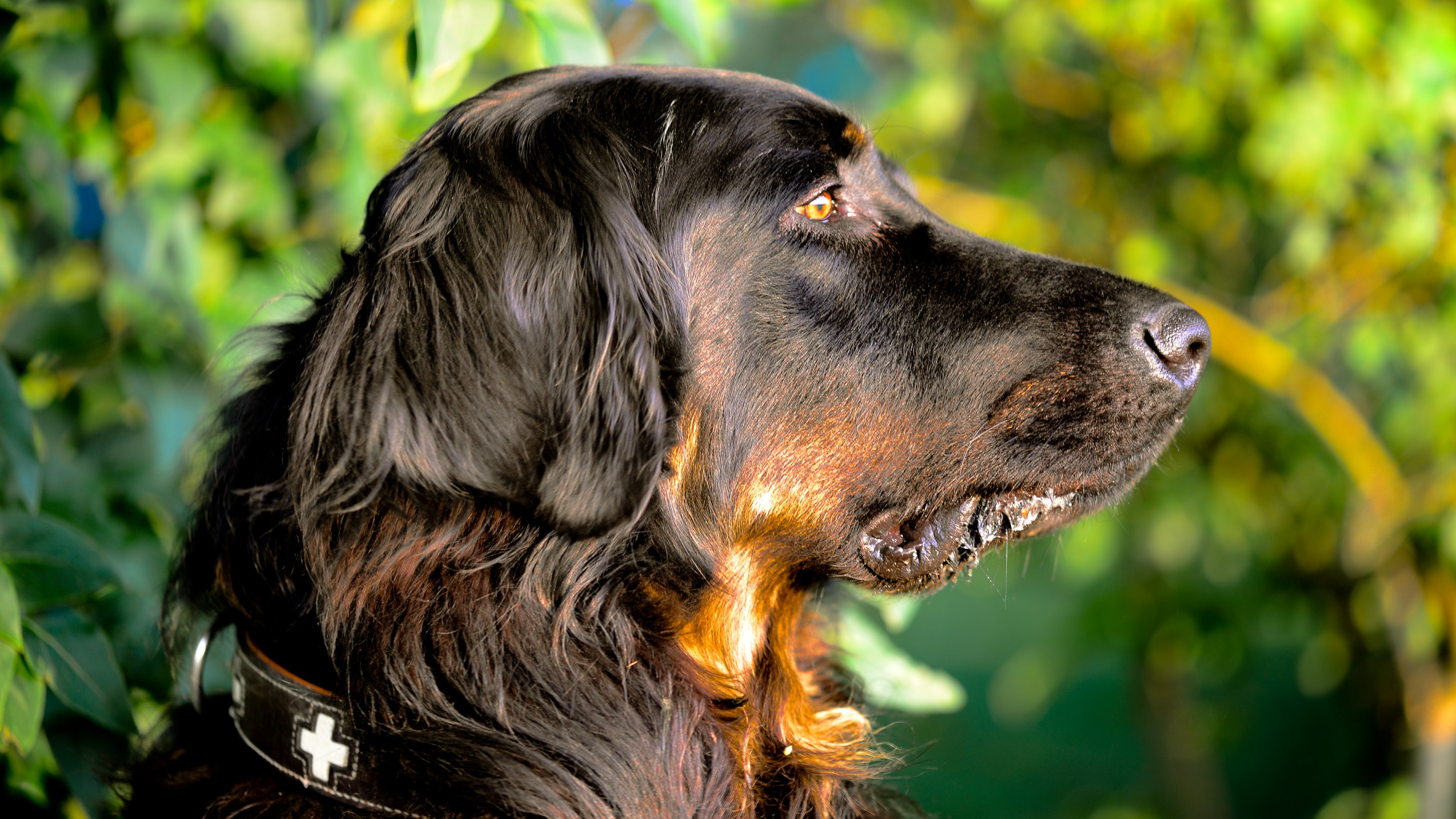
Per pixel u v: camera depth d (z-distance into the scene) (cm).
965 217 409
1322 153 334
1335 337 427
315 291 213
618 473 171
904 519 203
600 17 302
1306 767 556
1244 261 438
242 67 273
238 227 296
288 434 175
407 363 166
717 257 190
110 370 254
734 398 193
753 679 207
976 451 199
